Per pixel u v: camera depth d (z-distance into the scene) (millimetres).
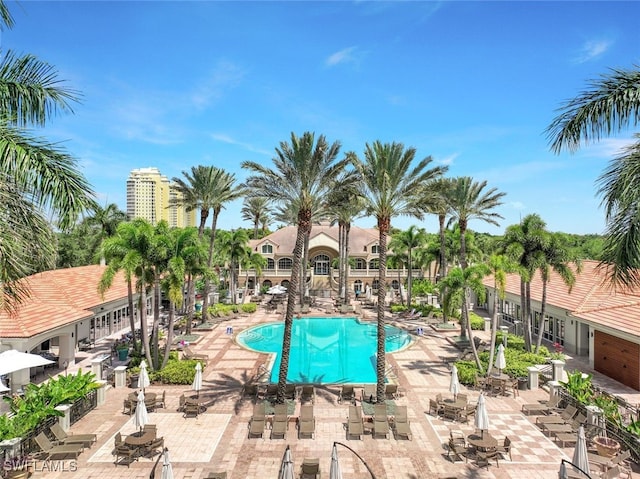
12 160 9234
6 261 9742
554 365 22125
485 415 15156
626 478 13359
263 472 14016
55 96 10945
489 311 46000
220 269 62406
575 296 30391
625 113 11594
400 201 21312
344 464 14516
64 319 24922
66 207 9914
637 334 20953
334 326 40562
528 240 27344
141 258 22844
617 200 11461
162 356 26109
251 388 21078
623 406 18203
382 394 19297
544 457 14914
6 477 12914
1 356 18000
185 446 15719
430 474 13867
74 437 15250
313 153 21031
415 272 67375
